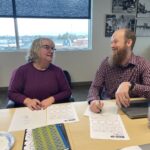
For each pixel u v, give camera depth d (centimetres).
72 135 102
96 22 406
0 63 392
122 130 106
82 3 399
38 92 176
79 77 431
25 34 397
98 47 421
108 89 173
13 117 124
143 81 159
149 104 138
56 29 407
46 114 128
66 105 144
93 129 108
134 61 162
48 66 183
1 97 362
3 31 388
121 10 409
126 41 160
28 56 186
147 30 434
